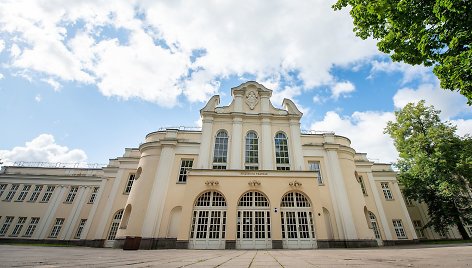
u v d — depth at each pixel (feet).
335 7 31.60
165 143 75.15
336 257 24.59
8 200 99.14
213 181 61.11
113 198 78.28
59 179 103.04
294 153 76.64
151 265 15.17
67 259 19.26
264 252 38.50
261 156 76.33
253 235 55.83
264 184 61.52
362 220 69.56
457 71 23.43
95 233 76.74
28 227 95.04
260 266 15.26
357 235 67.41
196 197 59.57
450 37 23.63
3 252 26.02
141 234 62.69
